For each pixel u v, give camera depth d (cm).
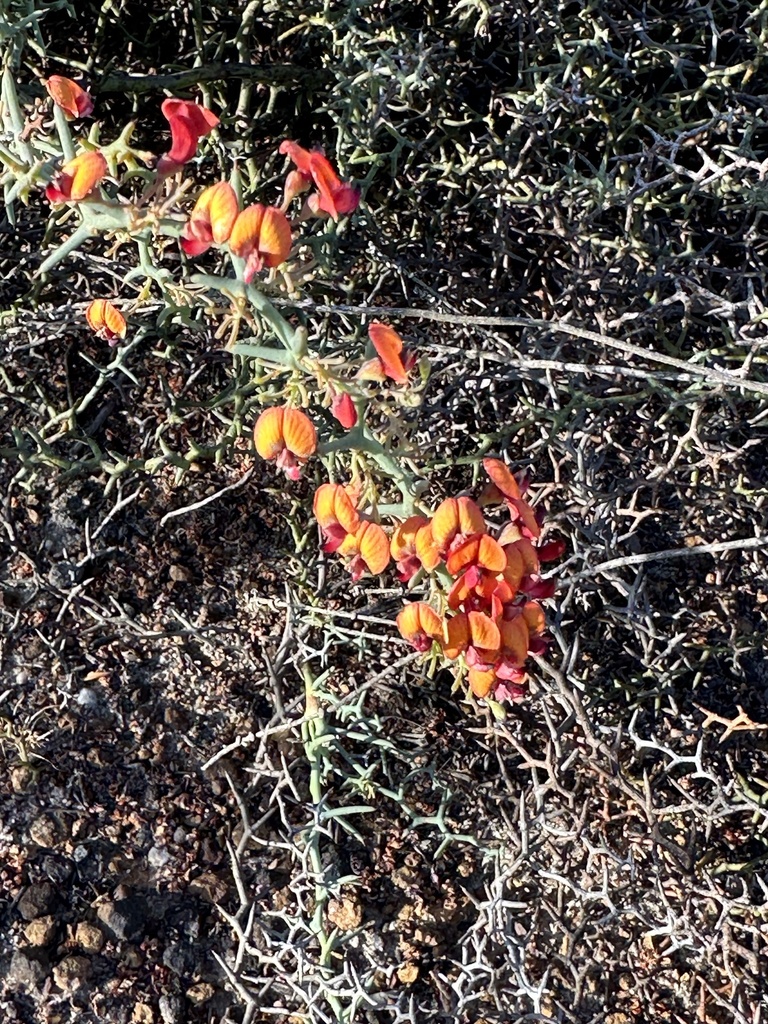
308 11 29
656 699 29
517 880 28
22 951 26
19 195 21
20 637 29
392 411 23
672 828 28
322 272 29
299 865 28
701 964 27
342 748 27
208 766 28
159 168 20
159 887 27
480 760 29
